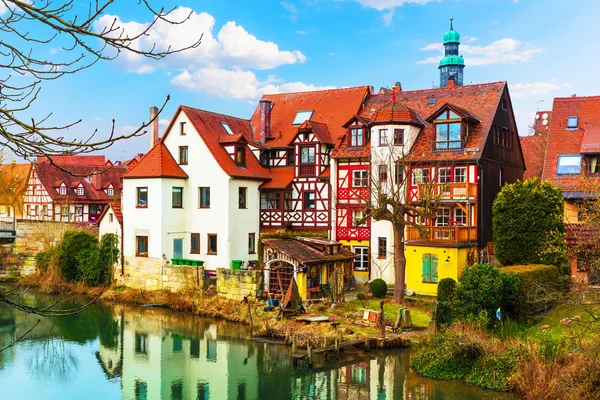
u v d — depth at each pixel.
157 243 34.78
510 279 23.00
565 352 18.56
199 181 35.84
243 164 36.81
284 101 42.22
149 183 35.16
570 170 31.23
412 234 30.83
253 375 21.72
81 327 29.39
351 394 19.36
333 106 39.88
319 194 36.00
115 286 36.25
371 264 33.59
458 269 29.19
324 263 30.22
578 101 34.50
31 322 30.73
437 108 35.78
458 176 31.92
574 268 28.47
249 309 26.75
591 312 18.25
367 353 23.33
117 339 27.22
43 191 58.31
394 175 32.78
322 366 22.19
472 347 20.45
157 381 21.45
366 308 27.34
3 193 46.66
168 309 32.44
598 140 30.98
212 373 22.12
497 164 33.84
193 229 36.06
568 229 29.14
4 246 41.88
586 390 16.12
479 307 22.27
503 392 18.80
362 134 34.81
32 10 4.94
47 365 23.69
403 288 28.56
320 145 36.06
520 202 27.67
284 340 25.20
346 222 34.75
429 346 21.95
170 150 36.78
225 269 31.31
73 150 5.54
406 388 19.59
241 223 35.94
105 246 36.97
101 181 62.16
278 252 29.84
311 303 28.97
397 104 33.75
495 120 33.78
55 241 40.88
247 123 41.66
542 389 17.36
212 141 36.22
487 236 32.19
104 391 20.53
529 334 21.59
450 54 68.62
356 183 34.66
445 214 32.31
